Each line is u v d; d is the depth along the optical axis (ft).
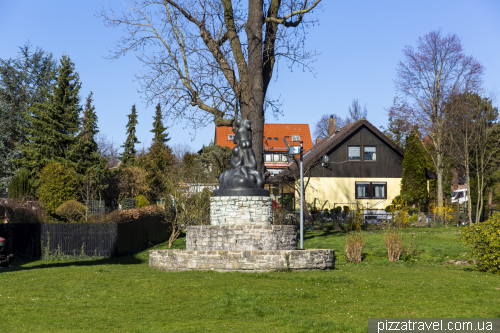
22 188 106.52
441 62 134.82
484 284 42.52
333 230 110.42
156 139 226.79
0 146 145.07
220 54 80.79
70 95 129.59
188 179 103.04
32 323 29.60
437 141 137.90
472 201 133.69
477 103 119.24
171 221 97.76
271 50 82.84
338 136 142.10
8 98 156.66
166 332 27.32
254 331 27.55
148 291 39.14
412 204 132.36
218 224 58.59
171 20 82.12
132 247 84.53
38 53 167.53
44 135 122.01
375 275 48.26
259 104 78.43
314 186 138.31
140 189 138.10
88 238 76.33
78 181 115.44
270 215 59.41
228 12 79.10
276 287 40.83
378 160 141.59
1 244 62.90
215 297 36.76
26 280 44.34
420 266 62.13
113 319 30.73
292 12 80.07
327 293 38.58
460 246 78.79
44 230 75.82
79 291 39.04
